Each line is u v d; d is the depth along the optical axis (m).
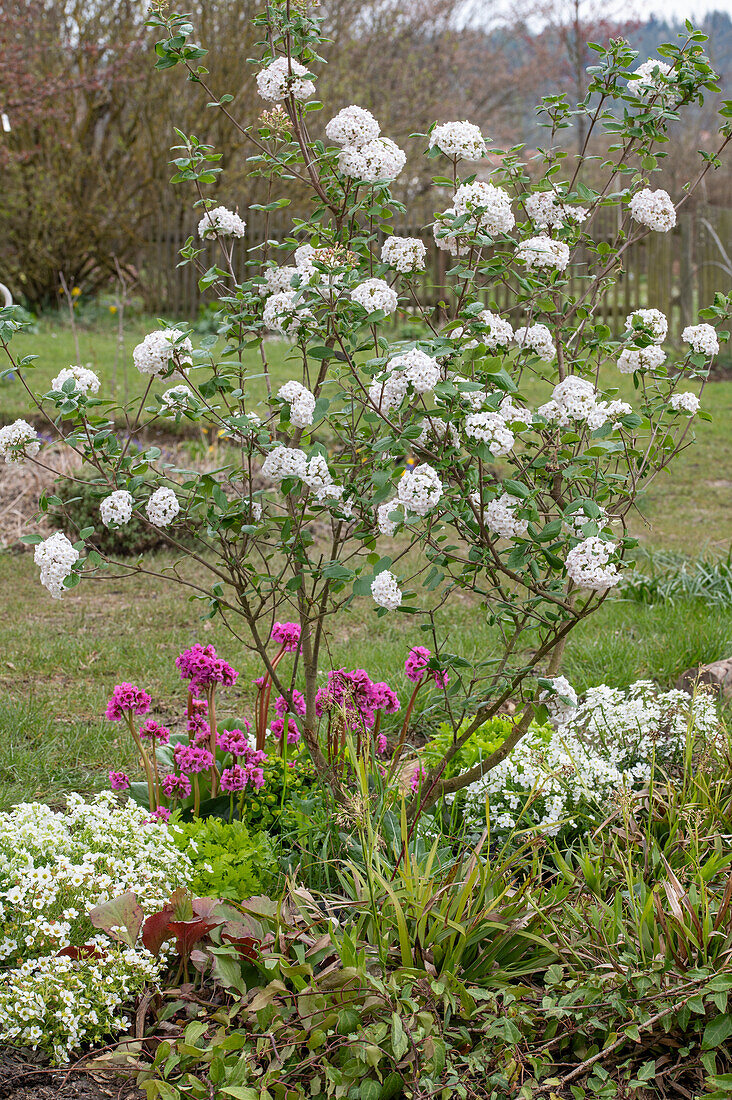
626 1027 2.17
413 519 2.60
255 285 3.00
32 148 14.99
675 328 14.98
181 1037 2.28
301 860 2.79
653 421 2.99
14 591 5.86
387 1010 2.18
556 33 20.69
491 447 2.48
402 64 18.05
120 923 2.31
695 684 3.55
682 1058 2.22
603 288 3.37
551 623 2.81
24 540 2.62
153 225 15.54
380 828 2.67
